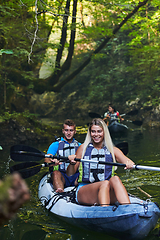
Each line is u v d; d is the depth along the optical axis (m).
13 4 8.20
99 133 2.81
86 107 16.92
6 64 11.35
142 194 3.47
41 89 12.67
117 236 2.40
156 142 7.36
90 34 11.59
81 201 2.74
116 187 2.47
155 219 2.36
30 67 13.34
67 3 9.72
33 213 3.01
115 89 16.52
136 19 11.00
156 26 12.58
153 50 13.16
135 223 2.26
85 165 2.82
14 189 0.40
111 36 11.54
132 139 8.16
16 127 8.58
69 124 3.57
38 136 8.78
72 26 10.23
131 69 14.97
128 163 2.73
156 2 10.12
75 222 2.62
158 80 13.98
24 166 3.28
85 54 18.44
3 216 0.40
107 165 2.79
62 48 11.73
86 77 18.39
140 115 13.84
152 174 4.39
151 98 13.98
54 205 3.01
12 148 3.28
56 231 2.56
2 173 4.66
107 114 9.30
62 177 3.49
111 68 17.27
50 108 18.31
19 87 14.66
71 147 3.59
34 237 2.46
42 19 10.71
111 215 2.33
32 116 9.46
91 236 2.46
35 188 3.91
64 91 18.75
